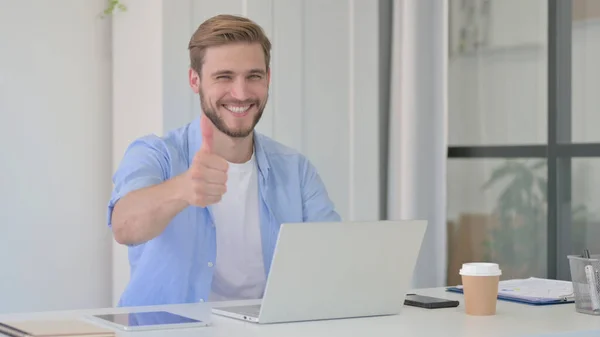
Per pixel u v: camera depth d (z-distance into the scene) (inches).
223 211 123.6
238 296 124.2
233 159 125.3
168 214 100.7
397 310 90.7
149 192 101.8
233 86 120.7
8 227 165.8
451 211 191.0
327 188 179.8
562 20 167.6
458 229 190.1
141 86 165.5
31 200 168.1
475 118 186.9
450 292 111.3
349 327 80.6
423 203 182.9
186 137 127.6
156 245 118.5
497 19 181.2
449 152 191.5
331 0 179.3
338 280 85.7
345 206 182.4
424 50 182.2
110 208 109.5
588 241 162.7
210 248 120.4
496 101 181.6
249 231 125.2
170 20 160.4
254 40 122.0
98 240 175.3
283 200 128.6
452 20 191.5
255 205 126.4
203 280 119.4
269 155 130.3
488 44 183.6
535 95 172.7
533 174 173.8
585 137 163.5
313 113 177.3
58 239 170.9
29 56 167.5
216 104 121.3
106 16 175.0
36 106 168.2
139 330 76.5
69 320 80.8
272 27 171.5
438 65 183.0
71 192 171.9
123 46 169.8
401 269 89.8
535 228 173.2
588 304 90.2
